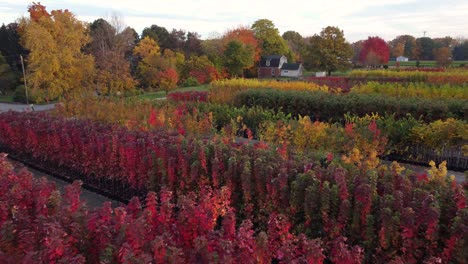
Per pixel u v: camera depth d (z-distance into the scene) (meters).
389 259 4.82
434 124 11.26
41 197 5.15
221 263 3.59
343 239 4.29
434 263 4.20
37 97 32.69
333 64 54.75
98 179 9.42
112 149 8.77
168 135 8.89
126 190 8.80
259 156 6.79
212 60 52.00
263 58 65.75
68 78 30.75
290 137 10.20
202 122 12.52
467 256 4.30
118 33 41.47
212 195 6.07
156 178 7.83
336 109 17.22
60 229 3.97
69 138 9.88
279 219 5.21
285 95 19.59
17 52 48.47
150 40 44.09
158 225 4.62
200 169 7.07
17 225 4.48
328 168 5.98
